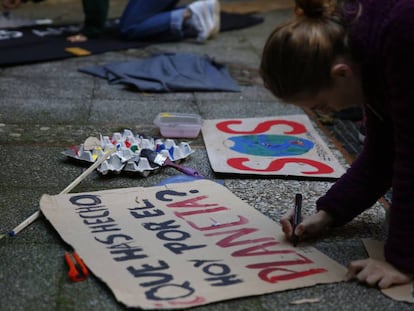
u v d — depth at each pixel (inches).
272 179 88.7
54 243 68.8
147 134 105.2
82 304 58.2
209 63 146.7
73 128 107.2
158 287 59.6
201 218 73.9
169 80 132.9
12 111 114.3
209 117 115.4
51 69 143.6
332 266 65.1
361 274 62.3
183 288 59.7
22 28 181.0
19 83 132.0
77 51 156.6
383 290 61.3
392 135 66.8
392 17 56.5
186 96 128.3
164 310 56.4
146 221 72.5
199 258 65.1
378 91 60.9
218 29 181.8
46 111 115.2
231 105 123.2
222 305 58.2
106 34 178.5
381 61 57.8
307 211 79.1
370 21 58.0
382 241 71.1
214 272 62.7
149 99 125.1
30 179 86.2
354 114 120.6
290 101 61.5
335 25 58.4
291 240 69.3
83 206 75.3
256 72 149.3
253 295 59.5
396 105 57.6
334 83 59.8
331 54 58.1
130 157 88.7
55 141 100.9
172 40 175.5
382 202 81.9
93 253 65.2
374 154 69.7
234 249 67.4
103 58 155.3
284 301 59.4
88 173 84.0
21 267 64.0
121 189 80.2
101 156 89.0
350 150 107.7
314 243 70.9
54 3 225.0
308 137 104.5
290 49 58.0
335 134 114.3
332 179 88.9
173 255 65.5
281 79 59.7
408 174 58.6
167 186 81.6
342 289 61.7
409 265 61.0
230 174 88.7
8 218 74.7
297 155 96.5
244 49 172.1
